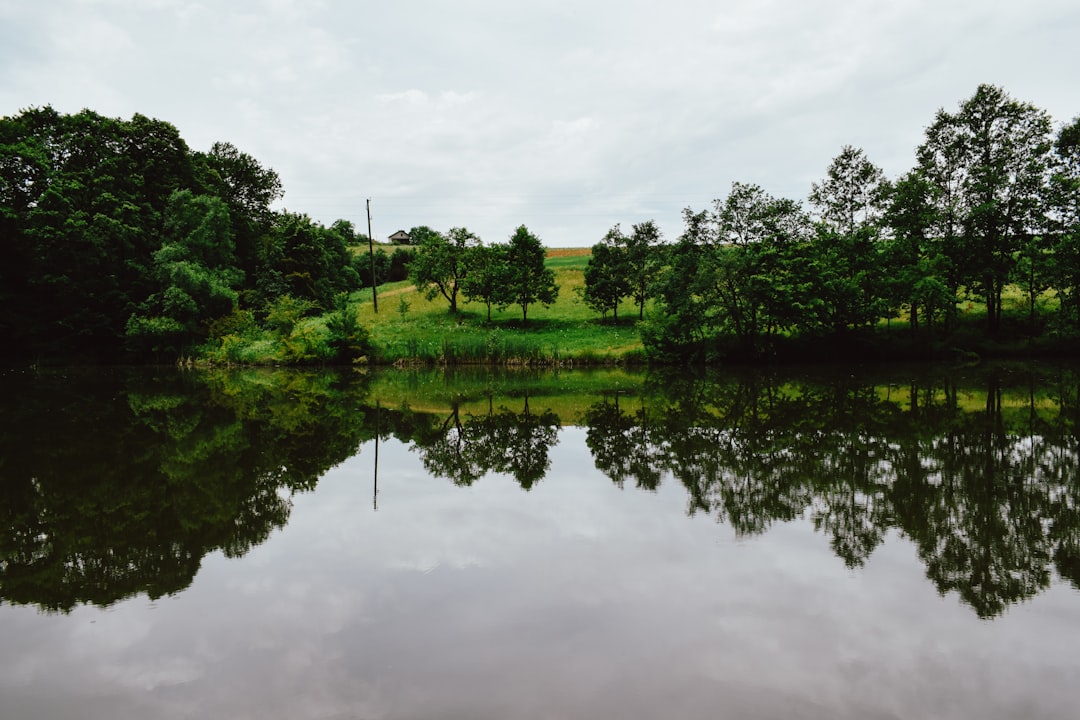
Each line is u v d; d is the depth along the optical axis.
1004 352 35.62
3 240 42.12
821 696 3.97
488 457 11.62
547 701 3.92
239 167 64.62
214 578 6.11
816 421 15.04
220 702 3.98
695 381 26.70
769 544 6.82
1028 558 6.38
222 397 21.94
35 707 3.97
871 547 6.73
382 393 23.39
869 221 36.56
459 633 4.87
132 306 42.59
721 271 34.34
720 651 4.56
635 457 11.41
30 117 47.00
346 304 45.56
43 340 42.78
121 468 10.80
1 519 8.07
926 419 15.00
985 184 34.91
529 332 49.66
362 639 4.81
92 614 5.37
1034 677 4.21
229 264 50.19
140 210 45.59
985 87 35.47
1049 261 34.56
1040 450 11.44
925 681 4.15
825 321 35.22
